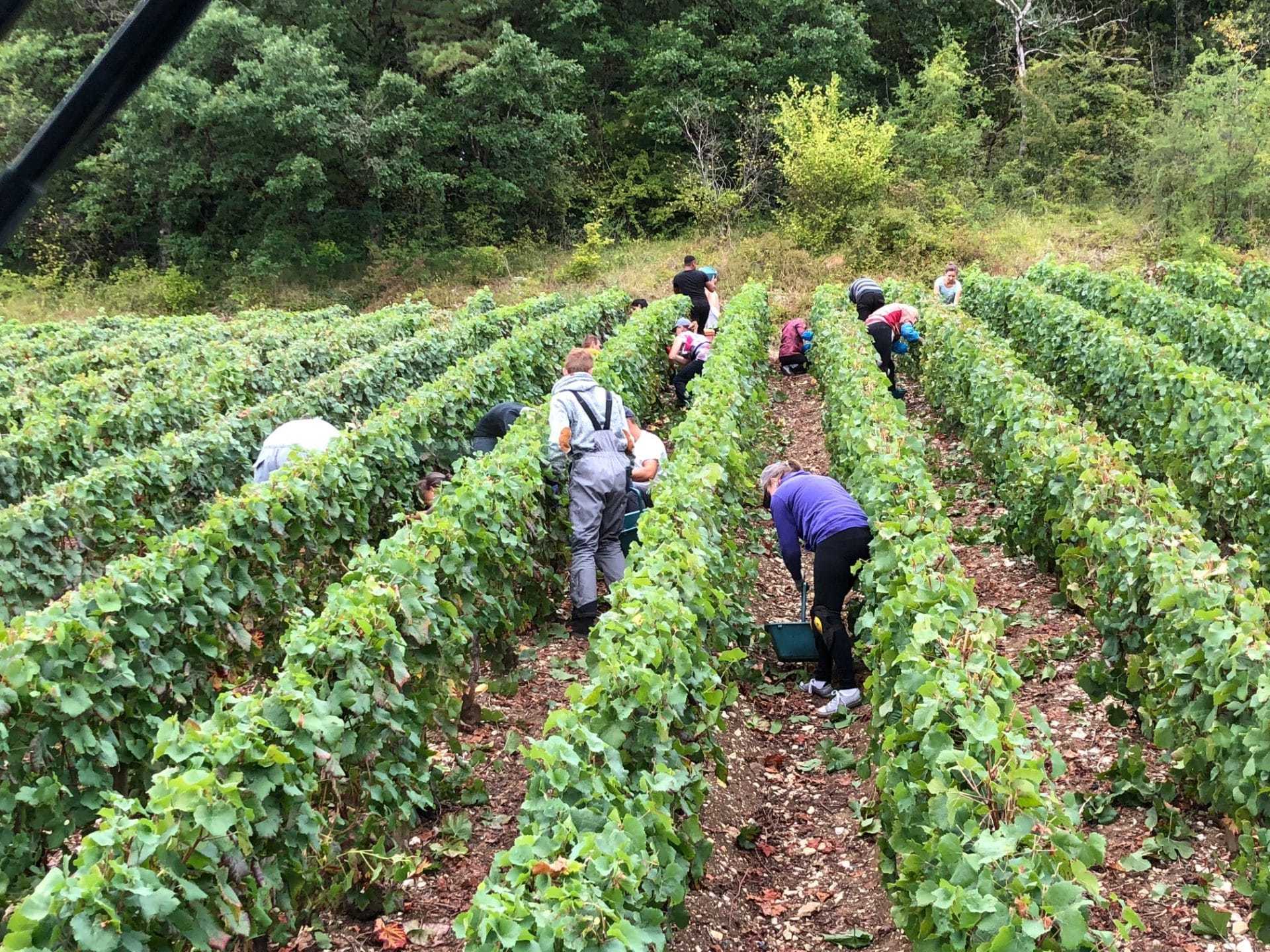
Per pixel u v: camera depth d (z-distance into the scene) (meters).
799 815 5.70
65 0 30.28
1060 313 13.70
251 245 33.91
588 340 11.57
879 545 6.05
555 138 34.03
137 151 31.95
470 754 6.26
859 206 28.31
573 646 7.77
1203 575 5.16
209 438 9.27
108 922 3.05
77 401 11.68
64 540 7.53
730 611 6.88
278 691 4.25
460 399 10.21
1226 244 27.64
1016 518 8.48
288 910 4.13
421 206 34.47
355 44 35.66
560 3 35.78
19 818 4.50
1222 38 36.91
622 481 7.75
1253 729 4.23
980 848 3.30
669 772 4.18
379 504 8.48
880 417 8.75
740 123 35.00
